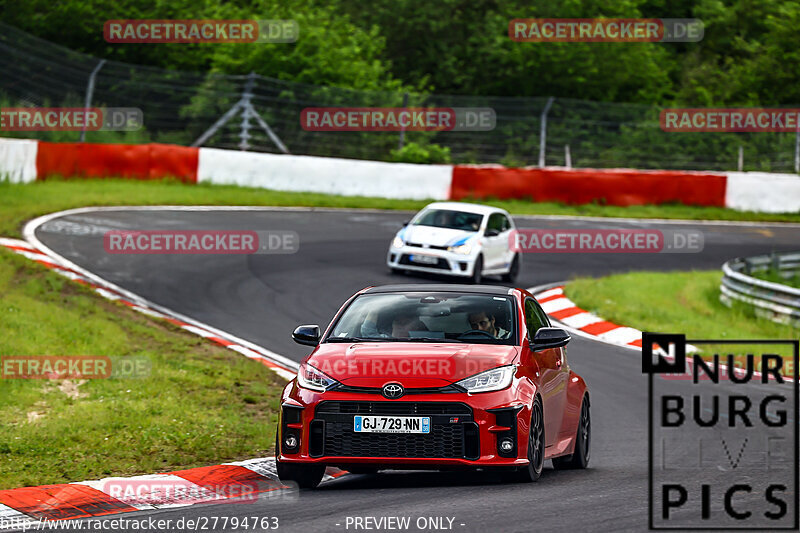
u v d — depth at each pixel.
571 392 32.12
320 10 157.50
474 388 26.62
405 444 26.38
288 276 71.75
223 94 130.62
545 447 29.16
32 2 145.00
